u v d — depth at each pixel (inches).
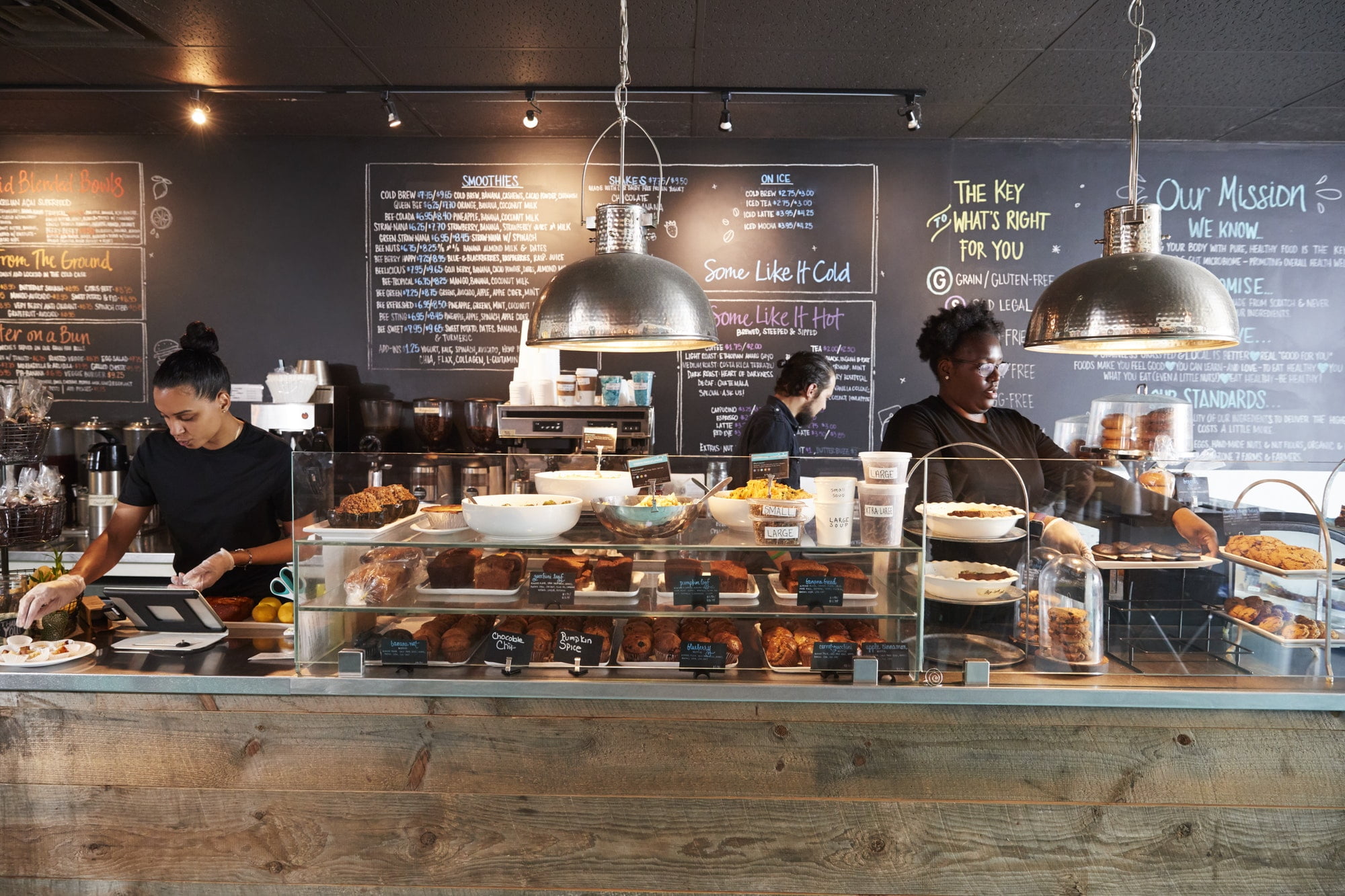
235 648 73.7
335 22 110.2
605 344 72.8
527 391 142.2
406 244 158.2
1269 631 68.9
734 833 67.1
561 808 67.3
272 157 157.1
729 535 69.3
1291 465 72.2
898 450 107.4
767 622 67.9
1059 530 71.4
